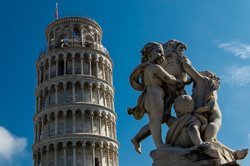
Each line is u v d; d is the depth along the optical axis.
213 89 4.82
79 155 57.06
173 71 5.11
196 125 4.54
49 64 63.84
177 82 4.92
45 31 69.50
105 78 66.38
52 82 61.72
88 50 64.62
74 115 58.78
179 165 4.21
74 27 68.00
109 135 61.53
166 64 5.15
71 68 63.38
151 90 4.90
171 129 4.65
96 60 65.00
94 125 59.81
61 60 64.31
